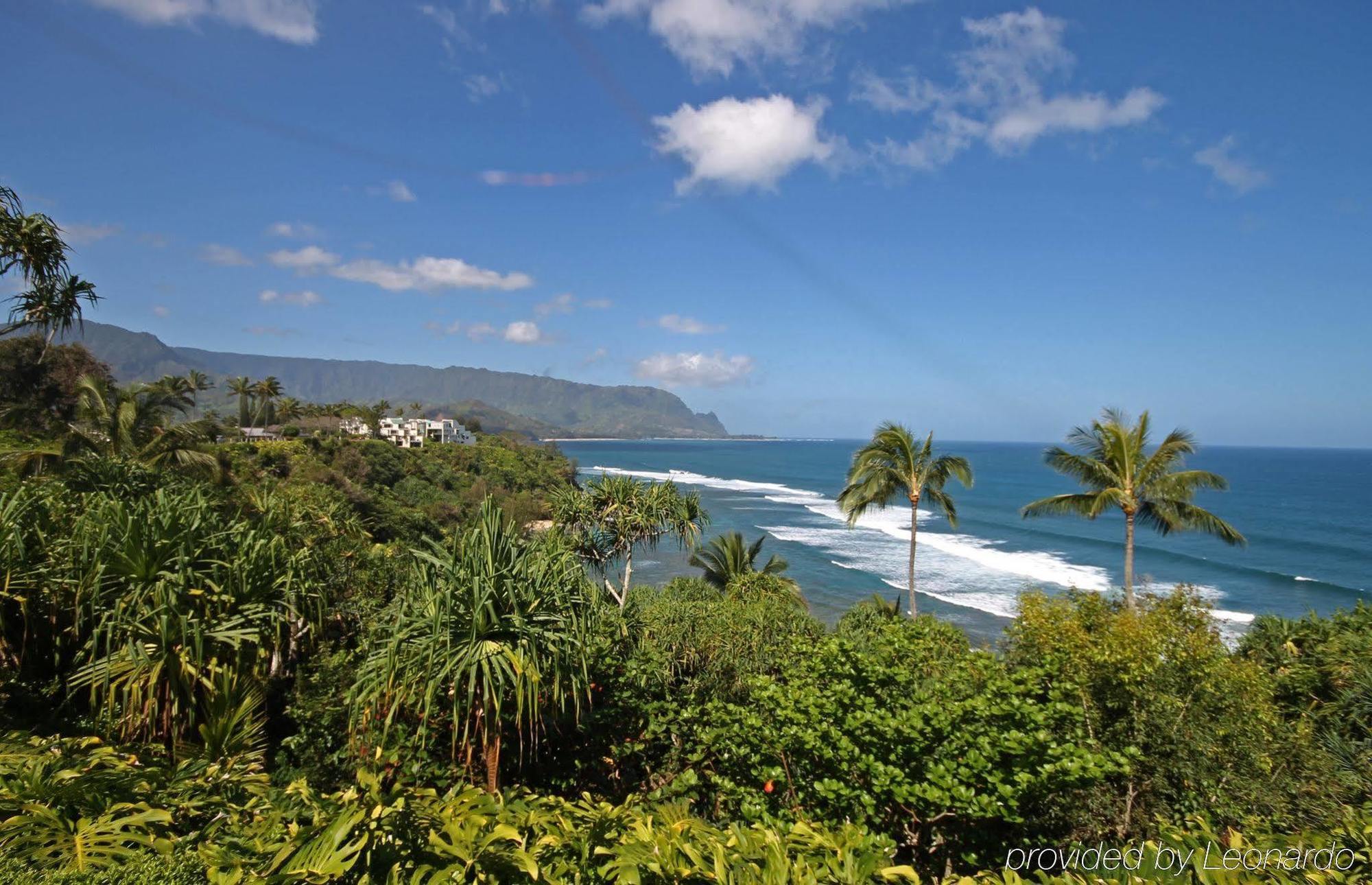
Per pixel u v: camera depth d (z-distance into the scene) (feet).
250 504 51.19
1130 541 64.28
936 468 72.84
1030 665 26.81
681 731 28.04
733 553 82.74
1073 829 21.45
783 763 20.92
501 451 286.25
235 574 27.76
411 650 21.39
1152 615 26.05
